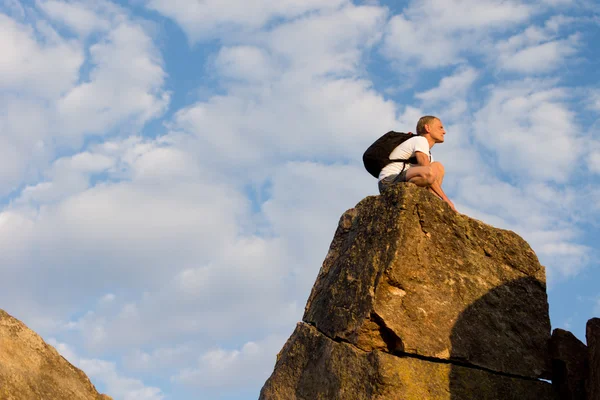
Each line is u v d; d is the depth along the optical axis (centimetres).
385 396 701
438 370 732
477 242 802
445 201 812
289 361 801
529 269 813
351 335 747
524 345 777
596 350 730
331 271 827
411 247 763
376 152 854
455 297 766
